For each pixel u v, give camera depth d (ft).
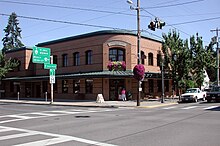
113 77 109.60
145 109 77.97
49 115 61.57
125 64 114.21
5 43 280.92
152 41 129.80
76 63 126.31
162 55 131.13
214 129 37.91
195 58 132.46
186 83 116.47
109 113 65.26
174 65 114.21
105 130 38.37
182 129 38.27
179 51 114.21
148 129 38.70
